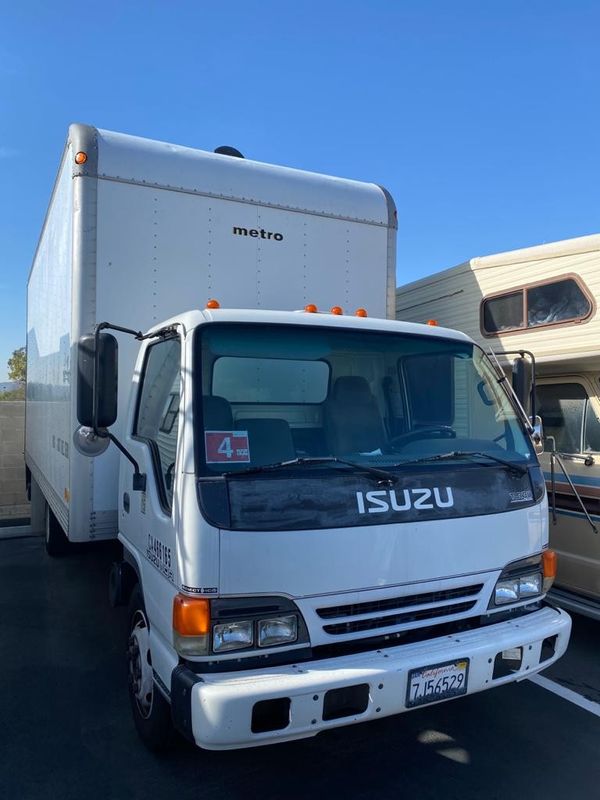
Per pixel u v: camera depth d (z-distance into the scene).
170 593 2.90
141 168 4.34
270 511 2.81
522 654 3.14
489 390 3.78
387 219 5.13
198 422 2.92
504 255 5.48
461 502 3.19
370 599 2.91
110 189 4.25
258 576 2.74
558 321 4.98
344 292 4.94
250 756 3.45
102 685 4.32
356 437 3.31
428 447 3.39
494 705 4.02
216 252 4.53
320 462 2.99
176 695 2.69
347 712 2.72
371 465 3.17
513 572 3.33
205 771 3.32
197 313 3.26
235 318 3.27
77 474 4.19
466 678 2.95
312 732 2.67
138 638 3.55
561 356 4.95
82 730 3.73
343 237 4.95
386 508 3.00
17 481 10.79
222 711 2.53
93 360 3.22
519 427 3.71
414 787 3.18
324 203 4.89
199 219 4.48
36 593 6.37
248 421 3.06
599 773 3.30
